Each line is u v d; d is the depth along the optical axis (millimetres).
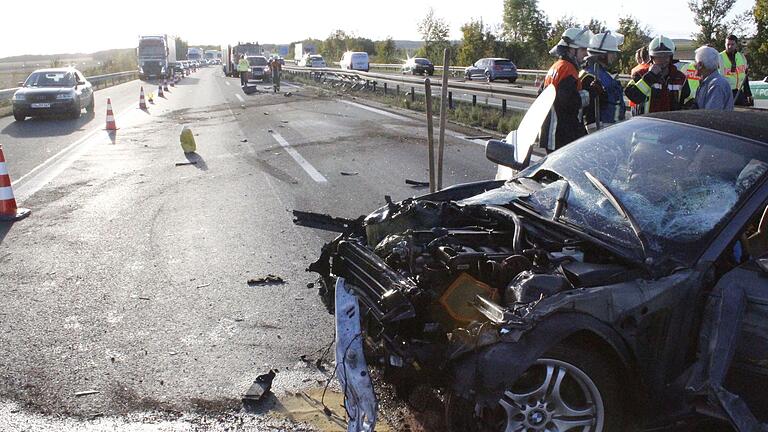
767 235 3576
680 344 3137
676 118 4191
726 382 3170
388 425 3566
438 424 3559
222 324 4980
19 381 4117
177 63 59500
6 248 6938
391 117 19734
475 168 11094
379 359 3297
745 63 10062
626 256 3256
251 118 20141
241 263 6379
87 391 4004
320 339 4734
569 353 2988
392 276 3350
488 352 2869
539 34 50031
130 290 5684
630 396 3145
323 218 4352
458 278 3305
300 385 4098
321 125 17797
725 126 3912
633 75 9211
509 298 3119
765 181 3395
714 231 3289
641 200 3619
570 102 6820
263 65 47125
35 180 10641
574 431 3123
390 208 4188
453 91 21391
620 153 4078
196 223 7852
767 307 3012
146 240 7184
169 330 4875
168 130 17422
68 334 4805
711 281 3182
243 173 10969
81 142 15242
